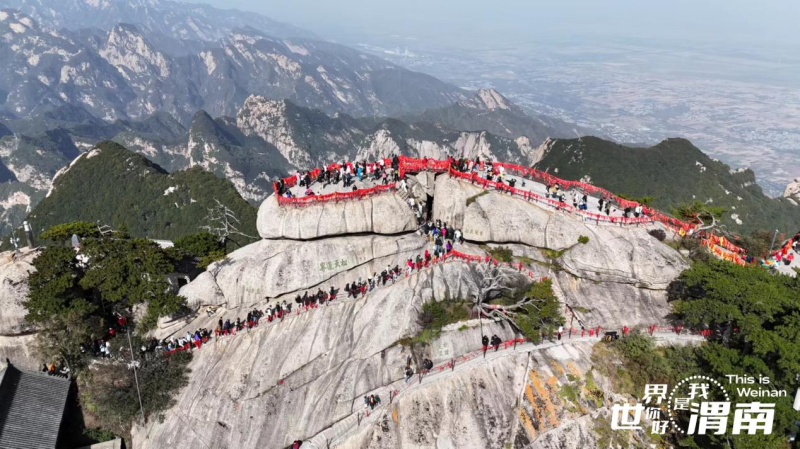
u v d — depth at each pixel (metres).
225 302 63.97
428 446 50.78
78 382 57.97
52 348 57.66
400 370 55.34
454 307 59.09
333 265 62.75
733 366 48.47
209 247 73.56
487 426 51.88
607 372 56.12
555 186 72.94
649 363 56.12
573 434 52.28
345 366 56.12
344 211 63.22
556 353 56.94
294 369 56.78
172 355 59.53
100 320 61.50
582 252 62.91
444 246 63.94
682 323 61.38
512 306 59.44
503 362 55.62
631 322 61.84
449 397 52.75
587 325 61.34
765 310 50.97
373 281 61.06
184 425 55.53
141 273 61.62
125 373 57.59
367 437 51.00
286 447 53.38
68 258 61.88
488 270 59.62
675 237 67.81
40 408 51.91
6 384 51.59
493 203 65.88
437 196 68.81
